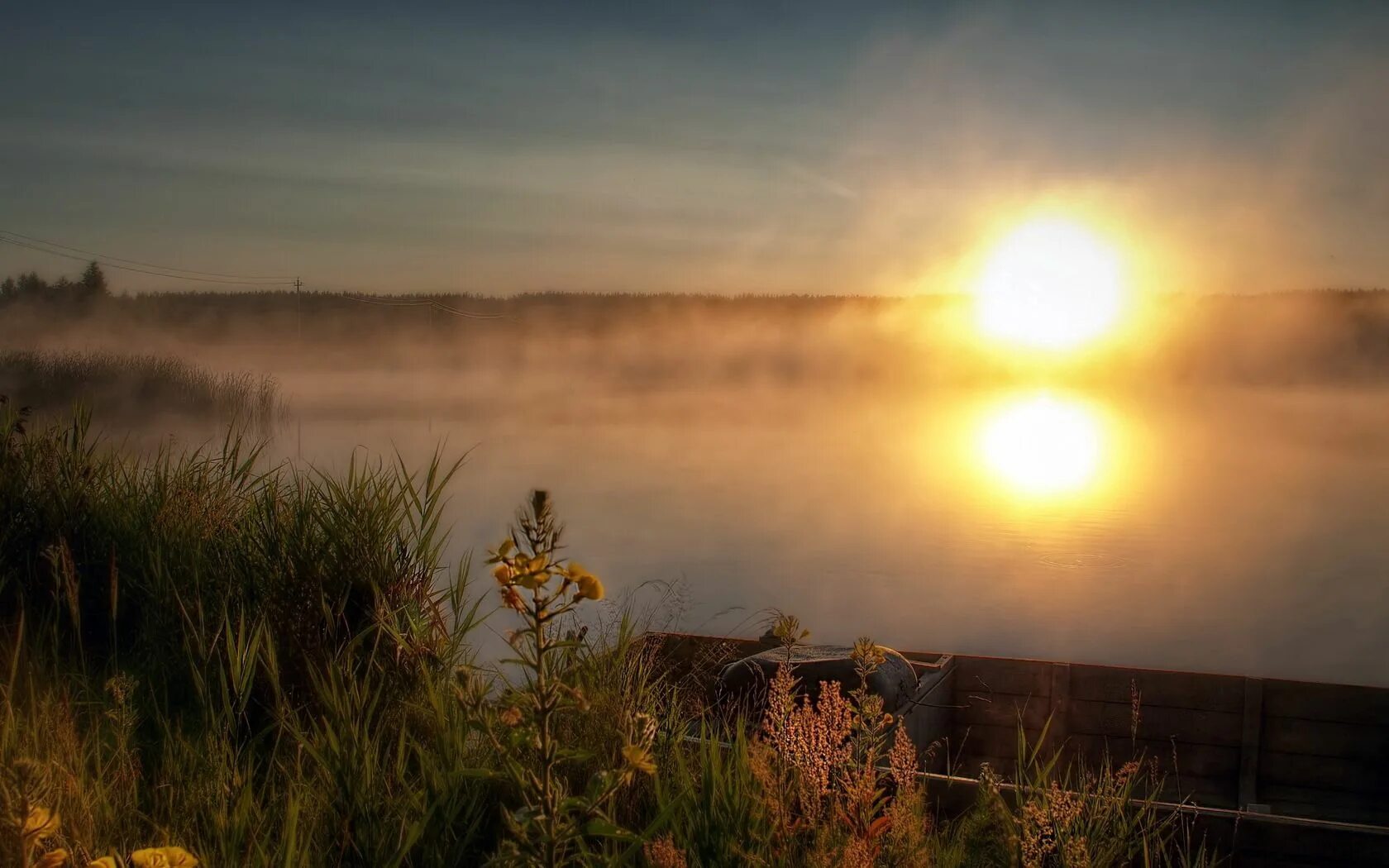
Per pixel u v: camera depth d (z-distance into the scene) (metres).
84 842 2.51
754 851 2.67
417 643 3.93
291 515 4.81
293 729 3.29
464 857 2.78
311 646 3.97
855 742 3.13
